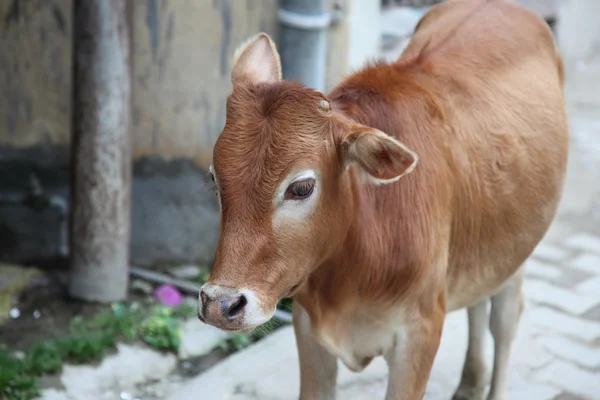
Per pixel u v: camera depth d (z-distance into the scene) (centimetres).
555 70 414
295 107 263
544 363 472
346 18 554
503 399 418
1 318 506
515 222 363
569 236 637
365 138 265
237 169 263
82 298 526
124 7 492
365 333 324
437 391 443
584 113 884
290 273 273
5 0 536
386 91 320
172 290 531
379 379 450
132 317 502
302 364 343
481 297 375
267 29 548
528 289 557
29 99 552
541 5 1016
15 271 560
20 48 544
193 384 443
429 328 322
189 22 542
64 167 564
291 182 262
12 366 448
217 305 259
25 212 566
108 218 511
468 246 346
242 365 460
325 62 561
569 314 528
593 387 452
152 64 548
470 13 396
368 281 307
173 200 574
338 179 277
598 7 1072
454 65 357
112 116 500
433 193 315
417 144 315
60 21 539
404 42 809
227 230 265
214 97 557
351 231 297
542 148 373
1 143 559
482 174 342
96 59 492
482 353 423
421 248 310
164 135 562
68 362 462
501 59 374
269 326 299
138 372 465
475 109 346
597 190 715
